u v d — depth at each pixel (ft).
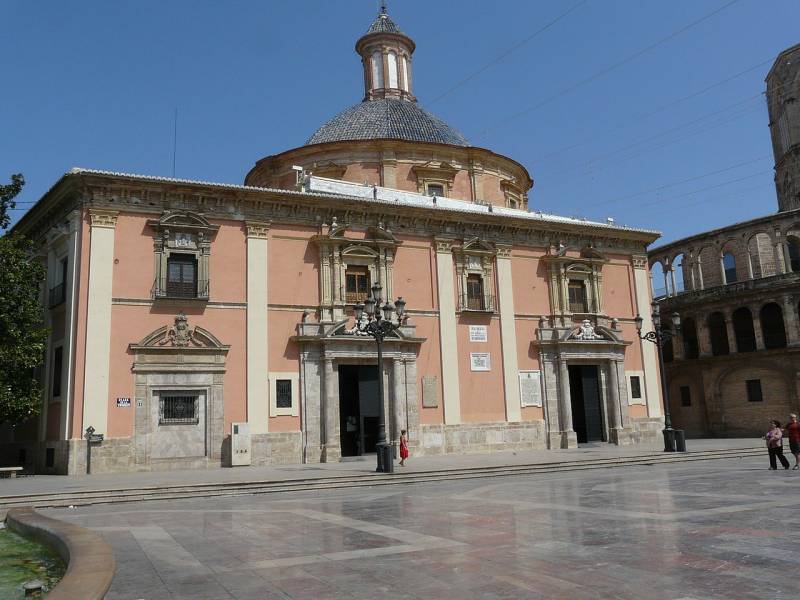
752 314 129.90
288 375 87.15
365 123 121.70
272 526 39.63
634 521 36.73
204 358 82.79
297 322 89.15
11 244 80.43
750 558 27.02
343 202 92.89
